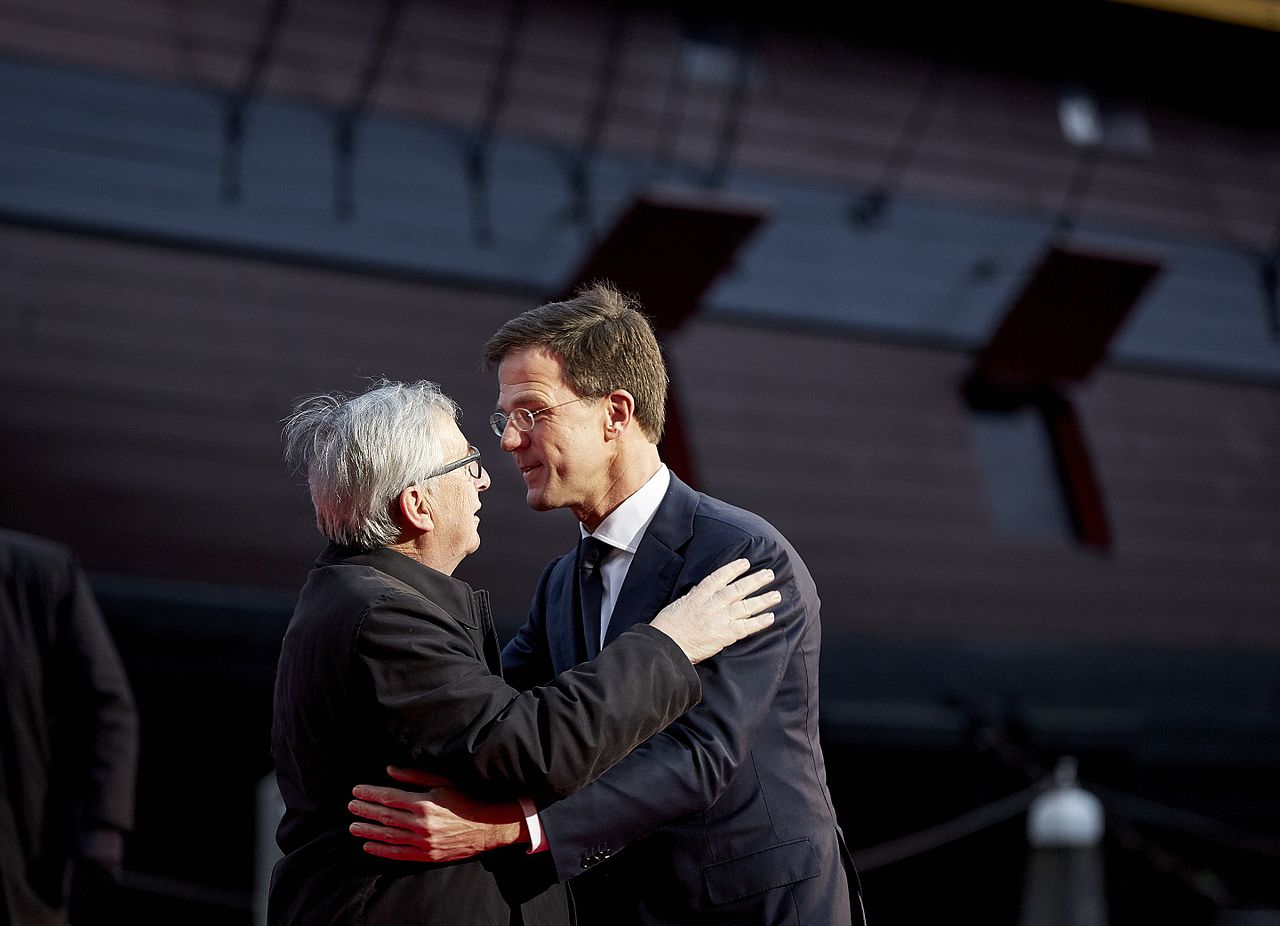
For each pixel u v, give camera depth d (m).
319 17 29.41
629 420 7.71
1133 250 30.12
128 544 23.56
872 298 32.16
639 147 31.53
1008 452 33.94
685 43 33.28
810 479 29.89
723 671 7.10
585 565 7.89
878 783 31.50
